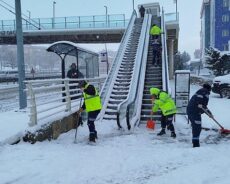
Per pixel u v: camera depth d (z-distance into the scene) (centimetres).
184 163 713
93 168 676
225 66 3262
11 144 820
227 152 809
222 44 6050
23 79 1436
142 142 955
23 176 616
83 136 1024
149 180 605
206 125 1174
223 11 6034
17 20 1445
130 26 2295
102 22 3684
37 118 932
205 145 917
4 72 5072
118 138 1001
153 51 1720
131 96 1298
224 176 607
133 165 700
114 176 630
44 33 3731
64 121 1052
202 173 630
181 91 1291
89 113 953
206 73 4425
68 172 647
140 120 1281
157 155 781
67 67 1723
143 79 1514
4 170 642
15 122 1010
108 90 1420
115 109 1322
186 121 1294
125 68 1697
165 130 1112
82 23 3703
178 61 5559
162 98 1044
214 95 2342
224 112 1480
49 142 917
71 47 1593
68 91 1123
